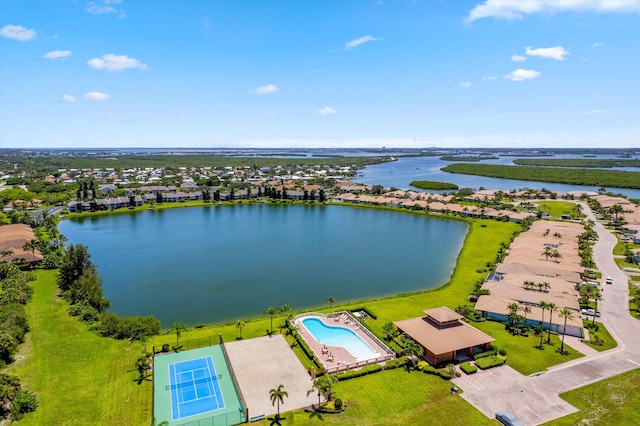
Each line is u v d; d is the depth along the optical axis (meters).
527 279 104.81
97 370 66.31
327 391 59.31
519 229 176.38
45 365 67.56
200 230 187.88
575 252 130.25
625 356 71.19
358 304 95.88
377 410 56.28
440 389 61.47
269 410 56.16
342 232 182.25
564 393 60.03
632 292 102.69
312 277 120.12
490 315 88.50
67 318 86.12
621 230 171.25
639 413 55.22
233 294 106.88
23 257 123.19
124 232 183.38
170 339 77.69
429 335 72.56
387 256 142.88
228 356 69.75
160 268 129.25
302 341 74.62
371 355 72.56
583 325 83.56
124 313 94.69
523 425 52.78
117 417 54.72
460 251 146.00
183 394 59.91
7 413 54.81
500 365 68.25
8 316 78.75
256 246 157.25
